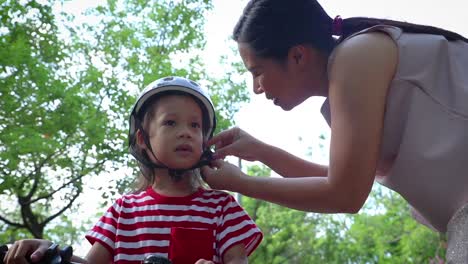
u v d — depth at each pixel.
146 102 2.42
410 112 1.99
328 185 2.03
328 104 2.27
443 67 2.00
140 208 2.32
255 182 2.23
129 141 2.46
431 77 1.98
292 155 2.70
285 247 21.77
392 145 2.04
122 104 13.03
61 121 12.07
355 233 22.94
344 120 1.99
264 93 2.33
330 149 2.03
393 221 22.73
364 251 22.88
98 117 12.84
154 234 2.24
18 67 11.51
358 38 2.05
